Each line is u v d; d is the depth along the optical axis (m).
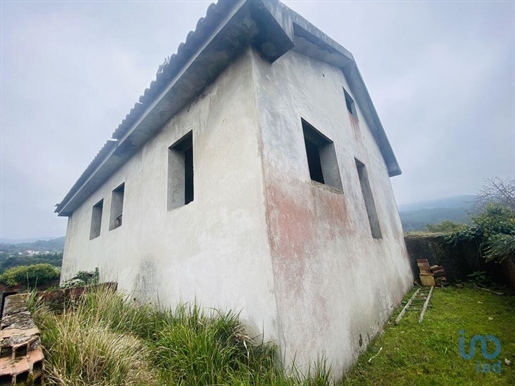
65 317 2.29
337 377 2.43
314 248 2.76
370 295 3.71
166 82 3.54
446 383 2.39
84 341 1.83
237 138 2.84
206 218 3.05
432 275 6.57
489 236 5.85
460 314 4.11
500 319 3.76
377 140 7.92
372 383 2.45
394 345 3.19
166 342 2.22
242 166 2.70
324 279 2.75
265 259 2.25
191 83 3.48
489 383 2.35
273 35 2.87
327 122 4.31
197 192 3.29
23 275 6.95
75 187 7.05
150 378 1.87
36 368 1.32
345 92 6.00
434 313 4.25
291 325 2.14
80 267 6.86
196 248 3.12
